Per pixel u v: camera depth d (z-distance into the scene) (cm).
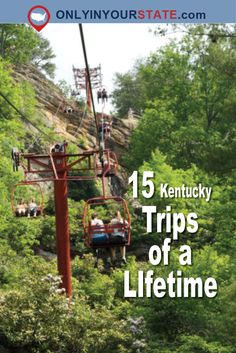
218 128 6191
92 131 7325
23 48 8438
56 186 2847
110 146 7362
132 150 6519
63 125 7262
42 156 2855
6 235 4228
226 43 3841
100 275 3709
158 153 4831
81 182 5678
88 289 3488
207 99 6275
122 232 2486
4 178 4541
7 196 4469
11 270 3444
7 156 4919
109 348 2739
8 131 5419
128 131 7725
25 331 2481
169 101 6488
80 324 2636
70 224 4803
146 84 6906
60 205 2852
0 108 5562
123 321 2805
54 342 2556
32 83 7744
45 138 6109
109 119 7481
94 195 5662
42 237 4706
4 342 2505
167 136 6303
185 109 6425
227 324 2838
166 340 2905
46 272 3006
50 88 7856
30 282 2639
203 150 3609
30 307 2566
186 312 3025
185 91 6419
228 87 6103
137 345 2777
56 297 2608
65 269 2855
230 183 3944
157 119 6338
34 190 4909
